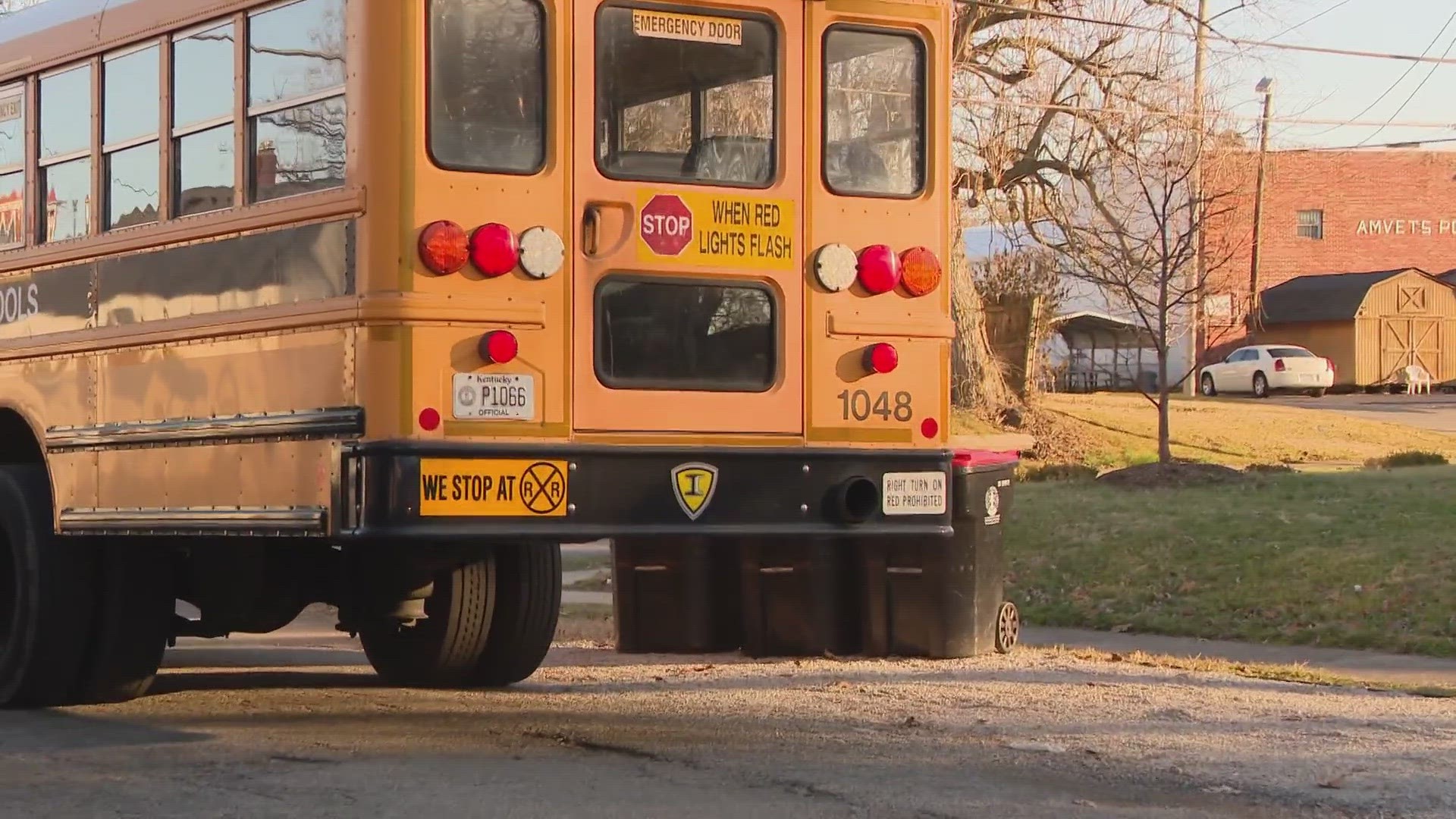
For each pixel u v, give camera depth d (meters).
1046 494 30.67
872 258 12.34
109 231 13.21
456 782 10.61
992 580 17.59
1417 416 63.94
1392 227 94.38
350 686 15.73
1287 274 93.56
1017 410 50.34
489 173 11.13
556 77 11.38
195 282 12.27
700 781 10.55
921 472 12.40
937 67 12.70
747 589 17.38
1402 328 84.88
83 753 11.82
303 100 11.43
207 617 13.91
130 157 13.04
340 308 10.95
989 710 13.45
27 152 14.16
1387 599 20.81
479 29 11.16
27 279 14.12
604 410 11.43
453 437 10.90
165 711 13.83
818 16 12.29
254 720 13.34
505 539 11.16
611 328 11.52
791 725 12.76
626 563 17.28
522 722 13.09
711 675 16.08
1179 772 10.72
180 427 12.22
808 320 12.16
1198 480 32.28
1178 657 18.64
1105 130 46.78
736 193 11.96
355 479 10.75
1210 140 47.19
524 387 11.16
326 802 10.06
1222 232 62.53
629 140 11.63
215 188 12.18
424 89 10.93
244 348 11.74
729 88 12.02
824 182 12.28
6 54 14.40
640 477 11.42
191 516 12.09
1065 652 18.00
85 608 13.59
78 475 13.23
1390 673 17.72
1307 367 76.19
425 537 10.71
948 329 12.61
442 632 14.91
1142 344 68.94
